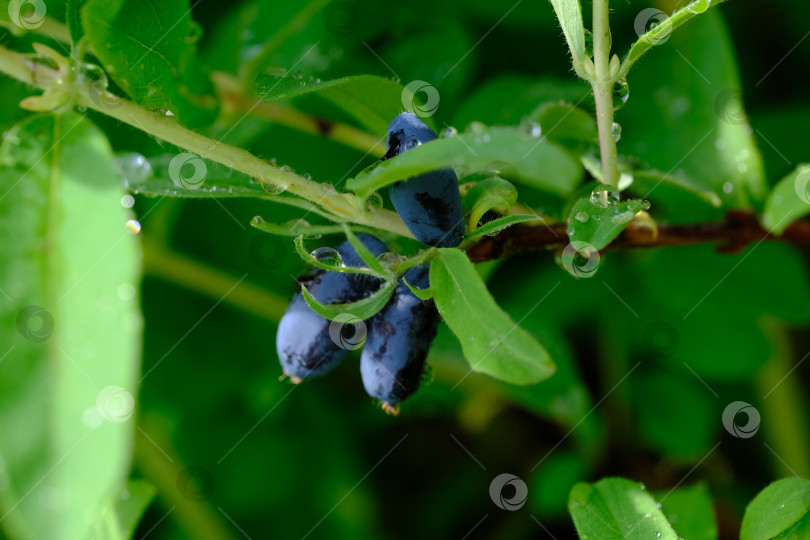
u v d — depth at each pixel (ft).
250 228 1.59
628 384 1.59
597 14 1.29
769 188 1.57
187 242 1.59
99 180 1.25
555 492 1.57
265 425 1.61
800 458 1.58
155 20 1.32
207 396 1.60
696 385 1.59
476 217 1.29
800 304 1.54
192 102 1.36
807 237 1.45
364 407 1.65
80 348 1.21
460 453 1.65
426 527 1.63
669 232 1.42
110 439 1.20
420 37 1.59
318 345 1.30
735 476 1.58
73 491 1.19
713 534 1.35
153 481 1.57
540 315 1.59
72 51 1.29
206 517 1.58
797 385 1.59
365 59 1.58
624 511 1.29
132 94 1.31
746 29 1.62
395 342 1.29
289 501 1.61
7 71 1.27
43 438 1.20
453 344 1.57
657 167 1.50
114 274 1.23
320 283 1.30
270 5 1.55
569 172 1.36
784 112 1.58
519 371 1.24
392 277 1.27
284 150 1.56
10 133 1.26
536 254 1.61
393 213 1.29
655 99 1.52
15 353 1.21
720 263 1.55
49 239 1.24
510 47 1.61
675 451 1.58
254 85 1.29
